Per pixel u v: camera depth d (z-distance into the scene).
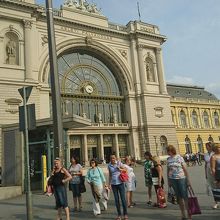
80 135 53.03
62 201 11.47
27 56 45.94
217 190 11.01
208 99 89.25
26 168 10.45
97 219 12.33
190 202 10.75
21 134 23.80
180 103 81.75
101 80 58.00
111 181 11.80
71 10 54.44
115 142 56.50
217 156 11.23
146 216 12.09
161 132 59.44
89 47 55.53
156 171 14.11
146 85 60.38
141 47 61.41
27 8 47.00
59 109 15.27
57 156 14.68
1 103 42.44
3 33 45.12
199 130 83.00
